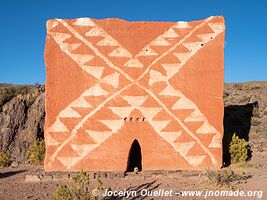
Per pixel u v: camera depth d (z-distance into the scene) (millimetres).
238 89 42031
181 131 14828
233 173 13031
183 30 15727
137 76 15195
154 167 14547
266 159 17375
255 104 31625
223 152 16781
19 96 30891
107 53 15359
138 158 16734
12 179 14508
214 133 14891
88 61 15219
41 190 12188
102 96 14961
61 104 14805
